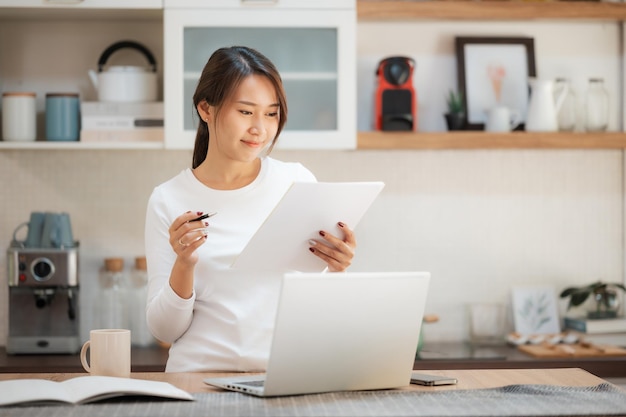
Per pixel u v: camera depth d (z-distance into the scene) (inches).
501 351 124.0
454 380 65.4
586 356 119.0
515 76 132.7
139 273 128.7
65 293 121.7
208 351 74.7
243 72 72.8
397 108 123.2
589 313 132.1
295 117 119.1
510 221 134.6
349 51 118.8
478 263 134.4
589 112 128.9
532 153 134.9
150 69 125.7
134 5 118.1
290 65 118.9
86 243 130.7
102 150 130.6
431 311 133.9
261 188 78.7
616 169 136.2
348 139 119.3
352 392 60.9
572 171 135.3
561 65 135.5
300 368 58.2
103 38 130.6
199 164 81.3
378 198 133.0
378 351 60.6
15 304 121.3
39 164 130.3
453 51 133.6
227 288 75.8
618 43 135.7
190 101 118.2
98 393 55.9
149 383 59.5
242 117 73.3
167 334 73.6
